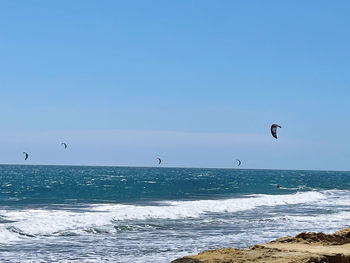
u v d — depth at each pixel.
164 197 51.97
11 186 72.19
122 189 67.25
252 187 79.75
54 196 52.00
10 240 21.59
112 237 23.05
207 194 58.75
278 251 13.09
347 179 145.88
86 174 142.75
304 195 54.75
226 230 25.47
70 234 23.56
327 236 16.00
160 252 19.25
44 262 17.38
